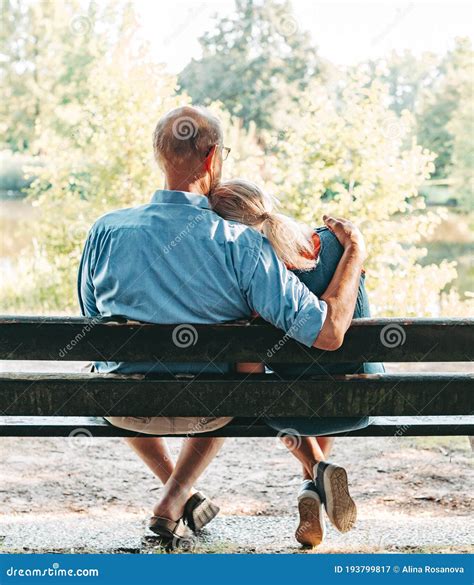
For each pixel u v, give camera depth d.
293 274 2.57
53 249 7.65
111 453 4.25
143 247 2.61
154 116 7.50
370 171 7.16
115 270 2.63
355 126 7.25
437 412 2.61
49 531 3.17
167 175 2.71
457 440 4.48
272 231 2.61
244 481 3.83
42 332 2.48
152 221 2.62
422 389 2.60
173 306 2.60
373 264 7.01
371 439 4.52
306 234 2.64
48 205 7.73
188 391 2.57
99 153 7.51
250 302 2.58
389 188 7.16
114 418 2.74
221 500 3.56
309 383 2.58
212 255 2.57
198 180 2.70
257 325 2.52
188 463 2.97
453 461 4.12
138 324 2.49
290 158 7.28
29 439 4.49
